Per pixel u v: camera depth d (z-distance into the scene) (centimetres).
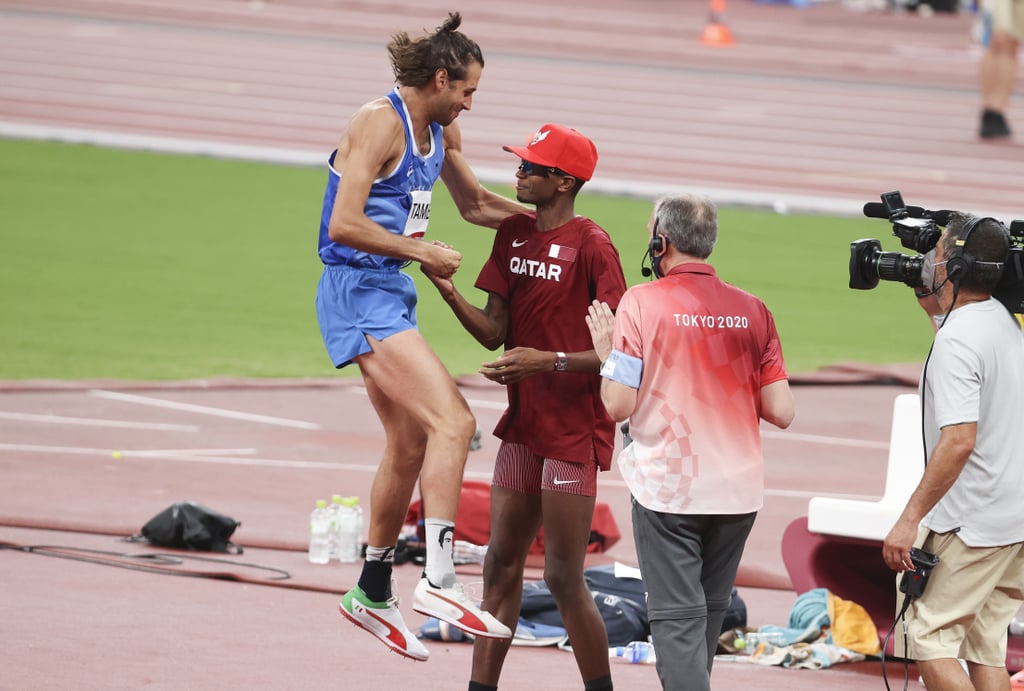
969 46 18588
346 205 2177
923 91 14775
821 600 3077
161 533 3484
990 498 2181
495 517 2411
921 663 2231
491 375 2295
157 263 7325
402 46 2223
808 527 3080
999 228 2203
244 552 3484
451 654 2848
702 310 2192
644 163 10725
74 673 2531
